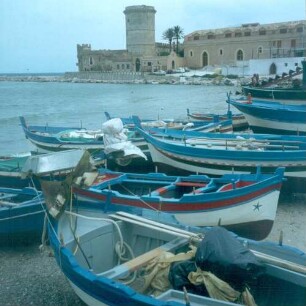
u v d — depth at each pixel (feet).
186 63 318.04
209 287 15.06
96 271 19.90
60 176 23.68
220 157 34.55
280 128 50.52
